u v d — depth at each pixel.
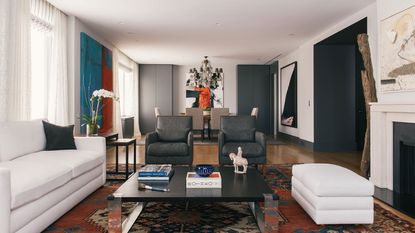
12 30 3.58
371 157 3.72
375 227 2.35
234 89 10.38
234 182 2.48
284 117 8.80
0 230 1.68
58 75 4.69
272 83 10.27
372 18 4.42
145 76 10.14
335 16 5.00
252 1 4.32
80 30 5.29
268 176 4.11
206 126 8.94
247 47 7.51
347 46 6.50
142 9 4.67
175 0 4.29
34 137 3.12
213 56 8.76
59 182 2.35
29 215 1.97
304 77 7.11
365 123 6.51
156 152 4.06
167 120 4.56
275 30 5.87
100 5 4.51
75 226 2.34
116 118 7.27
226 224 2.42
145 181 2.51
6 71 3.49
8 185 1.72
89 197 3.12
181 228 2.33
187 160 4.11
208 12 4.80
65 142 3.33
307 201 2.54
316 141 6.50
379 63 3.64
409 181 3.26
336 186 2.27
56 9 4.62
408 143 3.16
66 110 4.86
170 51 8.01
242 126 4.51
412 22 3.05
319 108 6.51
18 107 3.71
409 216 2.58
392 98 3.39
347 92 6.54
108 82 6.73
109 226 2.04
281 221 2.47
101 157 3.42
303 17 5.04
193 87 10.29
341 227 2.35
